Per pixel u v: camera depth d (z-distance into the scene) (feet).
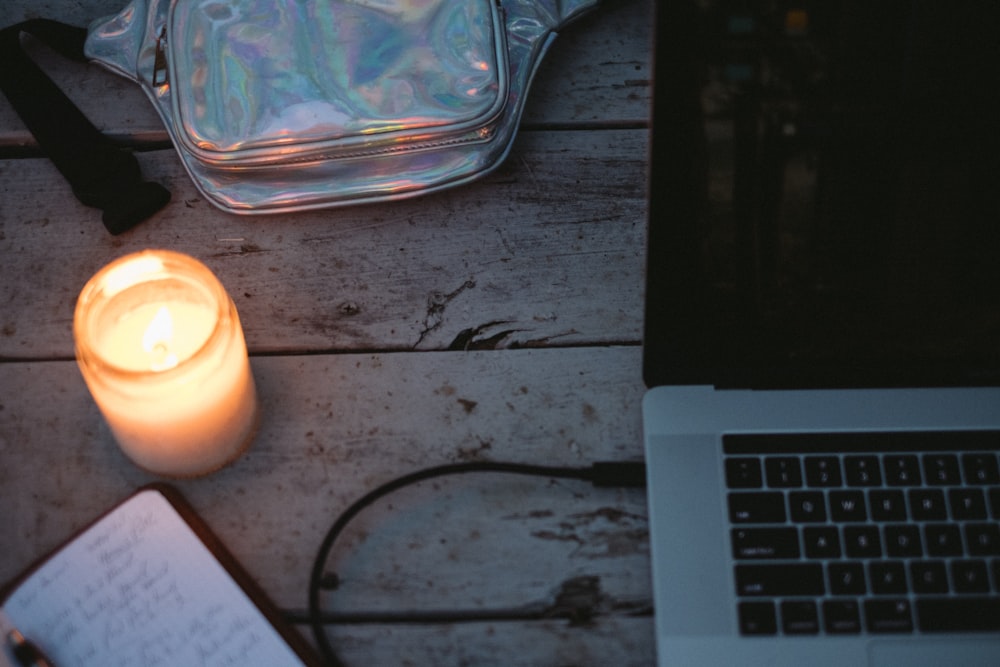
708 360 1.87
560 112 2.47
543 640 1.77
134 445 1.81
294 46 2.26
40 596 1.75
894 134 1.68
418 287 2.20
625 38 2.60
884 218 1.73
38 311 2.16
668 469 1.83
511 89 2.35
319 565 1.80
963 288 1.79
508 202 2.33
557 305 2.17
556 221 2.30
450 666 1.75
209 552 1.81
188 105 2.21
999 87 1.65
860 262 1.76
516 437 2.00
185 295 1.94
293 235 2.28
